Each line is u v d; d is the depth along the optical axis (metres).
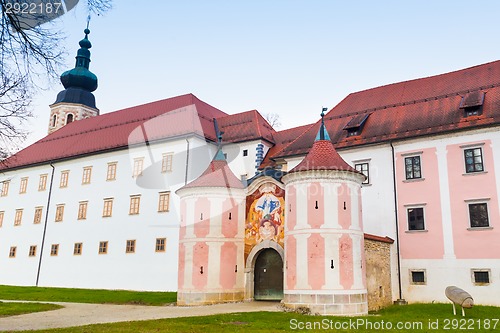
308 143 35.44
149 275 38.41
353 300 23.00
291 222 24.80
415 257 29.30
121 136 45.06
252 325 17.97
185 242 28.83
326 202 24.08
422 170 30.20
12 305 26.38
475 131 28.78
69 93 60.72
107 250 41.66
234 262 28.62
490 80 31.77
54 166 48.84
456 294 22.44
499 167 27.61
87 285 42.06
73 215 45.34
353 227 24.19
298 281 23.59
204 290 27.45
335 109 38.12
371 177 31.92
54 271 45.03
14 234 49.84
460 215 28.36
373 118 34.31
